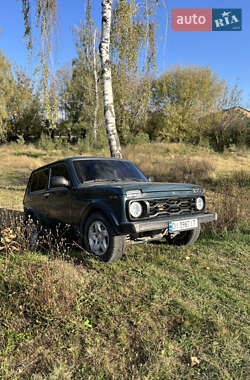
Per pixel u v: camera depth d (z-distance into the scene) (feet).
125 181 15.62
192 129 101.81
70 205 14.64
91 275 11.94
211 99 100.99
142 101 30.07
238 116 92.07
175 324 8.99
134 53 26.84
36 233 16.11
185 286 11.44
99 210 13.00
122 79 30.73
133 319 9.09
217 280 12.19
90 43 88.28
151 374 6.93
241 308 9.96
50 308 9.21
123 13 26.05
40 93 27.63
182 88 102.42
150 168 49.08
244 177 38.50
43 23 25.27
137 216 11.72
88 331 8.54
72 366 7.22
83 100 121.08
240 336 8.52
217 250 15.97
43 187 18.07
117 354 7.66
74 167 15.30
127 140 83.82
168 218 12.55
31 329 8.57
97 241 13.23
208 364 7.39
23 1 26.30
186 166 47.91
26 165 63.46
